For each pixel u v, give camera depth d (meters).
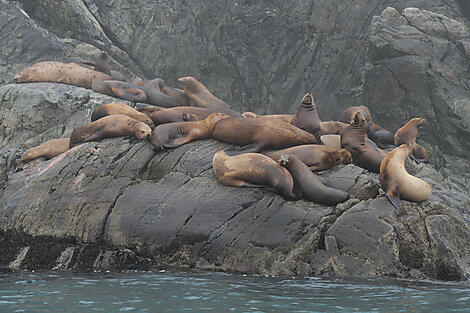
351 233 32.78
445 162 77.75
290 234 33.31
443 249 32.56
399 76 80.06
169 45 91.62
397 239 32.53
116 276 32.06
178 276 31.95
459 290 28.09
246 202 34.91
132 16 92.44
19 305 24.44
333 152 36.91
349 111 51.50
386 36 81.50
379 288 28.39
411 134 47.75
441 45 79.94
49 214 38.78
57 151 45.41
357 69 87.50
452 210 34.88
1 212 40.12
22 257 37.56
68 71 59.69
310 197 34.41
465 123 76.56
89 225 37.62
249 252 33.56
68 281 30.34
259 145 38.06
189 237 34.94
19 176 41.88
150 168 39.00
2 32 80.38
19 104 54.84
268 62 89.69
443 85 78.75
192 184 36.81
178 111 44.28
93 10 92.38
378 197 34.66
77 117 54.06
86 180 39.28
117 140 41.31
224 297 26.03
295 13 89.50
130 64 90.19
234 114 46.12
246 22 90.31
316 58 89.38
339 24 88.56
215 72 91.75
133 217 36.75
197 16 91.31
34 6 89.06
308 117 41.62
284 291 27.48
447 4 88.12
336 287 28.56
